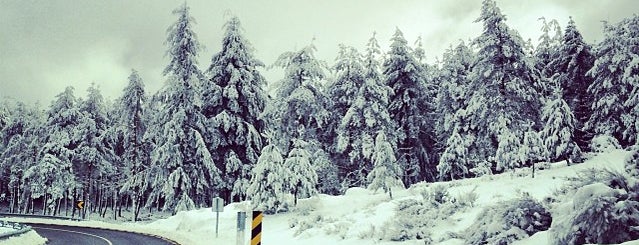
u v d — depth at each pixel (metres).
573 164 25.30
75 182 49.56
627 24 33.38
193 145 34.44
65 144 48.72
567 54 36.09
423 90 37.94
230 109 36.25
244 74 36.03
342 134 33.56
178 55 35.47
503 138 25.42
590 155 26.34
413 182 38.06
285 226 23.17
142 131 42.69
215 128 35.78
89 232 27.16
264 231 22.95
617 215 7.53
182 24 35.62
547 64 38.75
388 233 14.30
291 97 30.03
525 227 10.19
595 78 33.75
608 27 32.41
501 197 18.11
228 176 36.44
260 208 26.75
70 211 65.56
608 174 8.98
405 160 35.75
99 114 52.91
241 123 35.78
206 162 33.88
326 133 37.47
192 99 34.34
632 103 28.59
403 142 38.03
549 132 26.20
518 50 27.91
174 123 33.50
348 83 35.66
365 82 32.66
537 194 17.84
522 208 10.70
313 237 17.98
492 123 27.75
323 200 27.84
